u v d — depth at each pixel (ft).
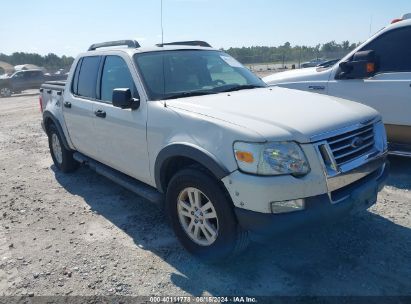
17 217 15.31
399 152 16.47
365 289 9.80
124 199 16.58
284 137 9.34
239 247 10.43
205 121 10.43
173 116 11.36
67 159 19.80
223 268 11.00
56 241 13.16
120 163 14.32
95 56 16.08
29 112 49.11
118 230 13.73
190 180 10.72
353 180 10.22
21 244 13.07
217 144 9.96
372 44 17.49
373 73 17.15
